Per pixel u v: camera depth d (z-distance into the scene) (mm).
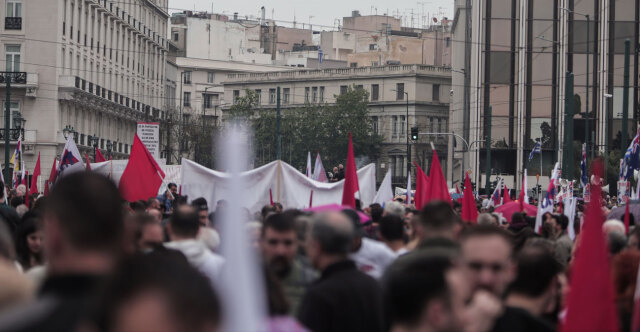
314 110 124500
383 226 10328
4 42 72625
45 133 73000
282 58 157875
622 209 18578
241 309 2619
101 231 3805
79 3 78312
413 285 4891
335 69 130875
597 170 5590
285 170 21219
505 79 79938
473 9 80375
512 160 80000
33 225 9102
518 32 79750
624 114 39188
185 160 20672
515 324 5867
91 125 83625
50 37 72688
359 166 125875
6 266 4980
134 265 2615
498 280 6434
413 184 124625
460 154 100438
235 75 138125
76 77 75000
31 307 3381
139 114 99188
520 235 11812
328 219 7180
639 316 6992
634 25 79125
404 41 142500
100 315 2586
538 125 79750
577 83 79625
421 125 125812
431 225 8359
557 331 6156
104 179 3957
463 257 6363
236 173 2684
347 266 7164
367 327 6914
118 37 91500
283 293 5680
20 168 37375
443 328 4906
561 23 79438
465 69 93438
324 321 6852
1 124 72938
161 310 2496
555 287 6504
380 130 127250
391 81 126750
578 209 29078
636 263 7824
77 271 3781
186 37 147875
